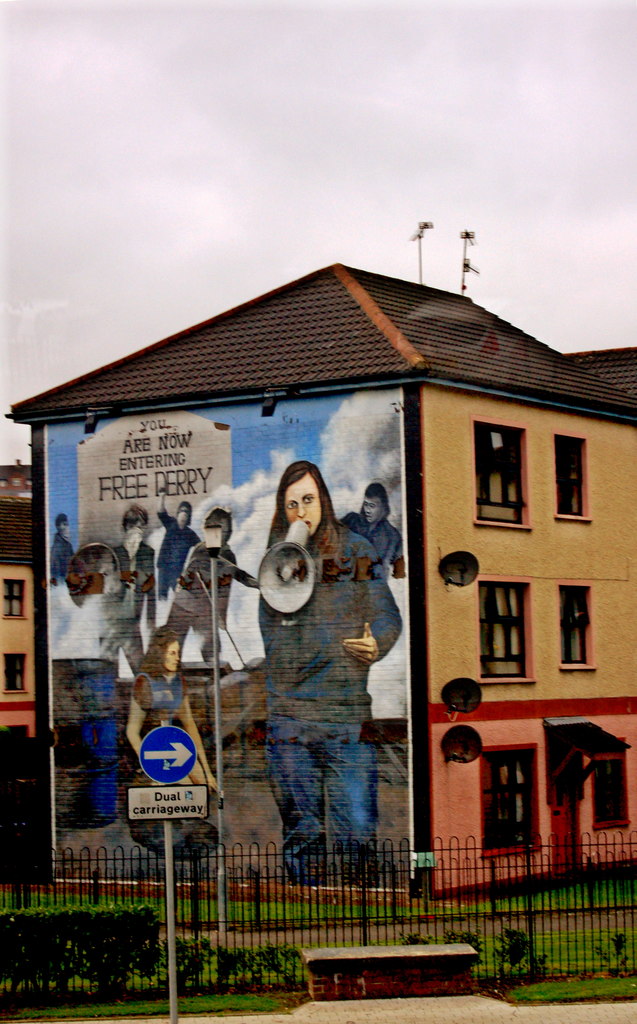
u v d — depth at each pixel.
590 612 31.58
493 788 28.73
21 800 32.66
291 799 28.17
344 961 16.94
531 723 29.64
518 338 33.34
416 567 27.48
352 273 32.16
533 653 29.88
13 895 25.66
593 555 31.78
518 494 30.19
